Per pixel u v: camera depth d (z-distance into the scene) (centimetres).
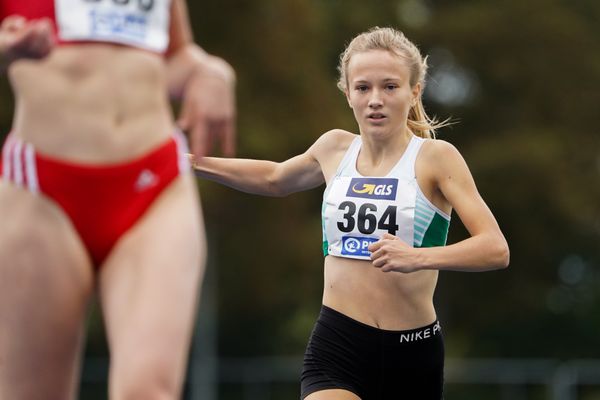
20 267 1619
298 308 8950
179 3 1733
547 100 9738
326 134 2150
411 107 2089
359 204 2045
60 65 1641
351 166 2084
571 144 9481
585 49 9719
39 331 1628
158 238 1617
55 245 1623
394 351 2055
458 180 2005
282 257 8212
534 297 9519
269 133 7388
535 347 9594
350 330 2059
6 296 1616
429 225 2031
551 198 9281
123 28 1662
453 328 9612
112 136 1633
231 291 8525
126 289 1606
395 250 1850
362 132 2075
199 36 7431
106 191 1625
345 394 2055
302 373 2117
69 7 1647
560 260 9831
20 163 1631
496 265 1923
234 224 7900
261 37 7500
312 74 7800
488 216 1967
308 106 7700
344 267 2067
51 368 1645
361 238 2045
